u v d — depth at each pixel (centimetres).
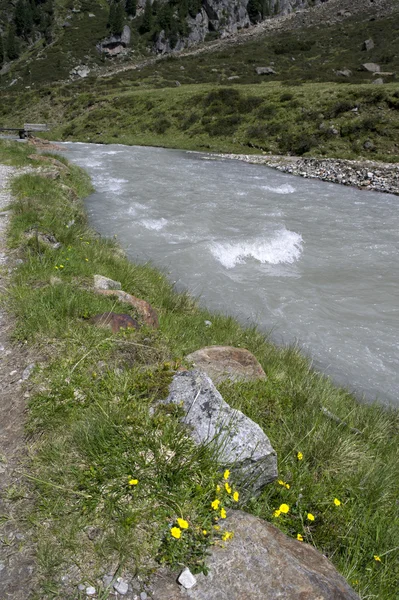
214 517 241
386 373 630
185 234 1145
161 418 296
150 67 6444
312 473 335
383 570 269
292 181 2053
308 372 584
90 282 590
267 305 809
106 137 3803
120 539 224
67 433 297
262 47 6788
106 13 10894
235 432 288
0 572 210
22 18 10462
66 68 8438
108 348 405
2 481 263
